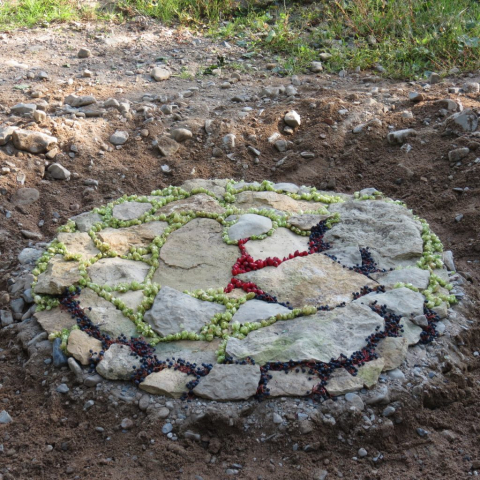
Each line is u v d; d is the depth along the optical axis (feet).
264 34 9.68
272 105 8.32
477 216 6.93
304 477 5.28
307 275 6.30
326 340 5.77
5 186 7.22
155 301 6.09
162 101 8.32
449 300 6.16
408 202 7.30
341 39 9.52
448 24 9.21
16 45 9.29
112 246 6.60
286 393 5.53
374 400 5.53
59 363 5.78
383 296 6.11
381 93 8.41
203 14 10.19
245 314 5.99
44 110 8.00
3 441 5.48
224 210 6.97
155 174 7.63
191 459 5.35
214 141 7.86
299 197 7.17
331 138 7.88
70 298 6.15
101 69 8.93
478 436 5.53
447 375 5.76
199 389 5.55
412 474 5.33
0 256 6.78
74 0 10.32
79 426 5.51
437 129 7.84
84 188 7.42
